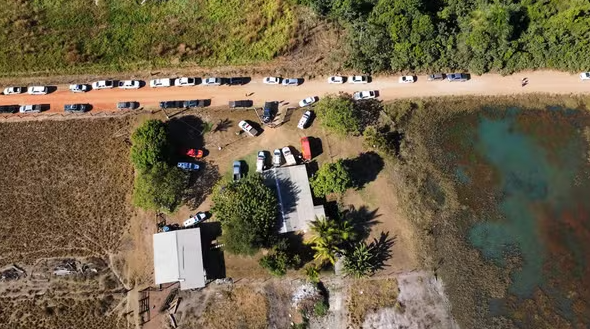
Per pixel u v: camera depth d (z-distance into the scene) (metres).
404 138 81.06
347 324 69.69
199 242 70.69
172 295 70.25
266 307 70.12
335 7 84.56
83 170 77.19
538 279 72.88
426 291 71.69
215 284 71.12
